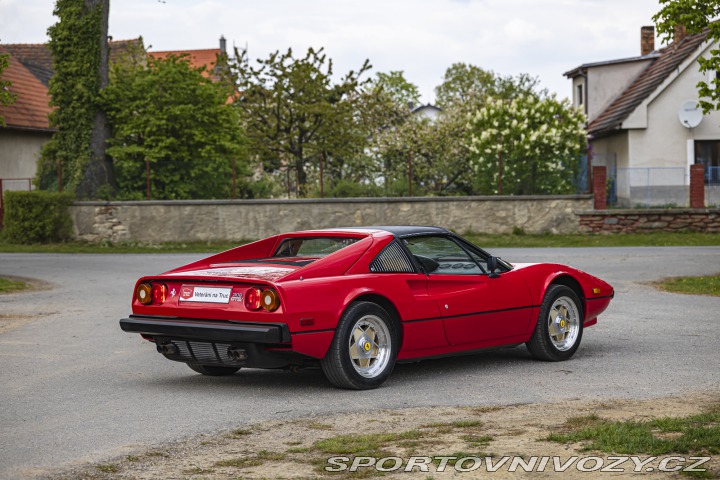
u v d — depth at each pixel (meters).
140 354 9.24
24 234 27.95
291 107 36.81
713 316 11.60
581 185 29.25
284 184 30.55
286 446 5.36
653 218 28.69
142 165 28.67
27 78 39.53
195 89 29.17
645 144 33.47
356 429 5.77
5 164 34.75
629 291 14.60
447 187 32.34
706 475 4.42
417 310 7.40
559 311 8.62
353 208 28.73
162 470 4.88
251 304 6.73
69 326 11.39
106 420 6.15
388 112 40.44
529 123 30.34
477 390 7.11
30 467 4.95
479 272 8.07
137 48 41.56
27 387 7.45
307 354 6.81
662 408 6.16
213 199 28.92
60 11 28.95
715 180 33.19
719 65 16.20
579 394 6.84
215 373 8.09
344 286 7.00
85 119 28.80
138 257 23.50
